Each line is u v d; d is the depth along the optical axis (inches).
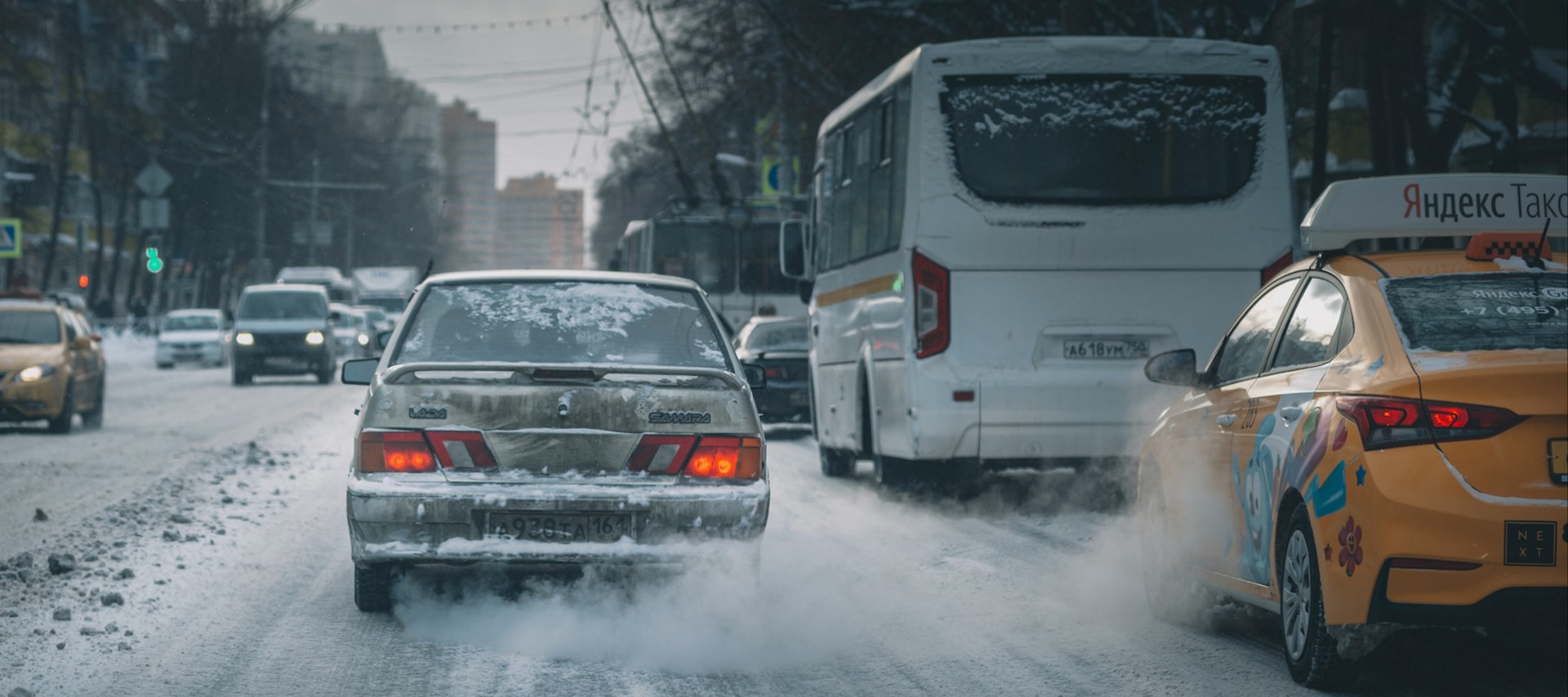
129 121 4013.3
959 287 786.8
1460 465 351.6
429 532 465.4
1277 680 411.5
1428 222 426.9
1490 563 346.3
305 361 2338.8
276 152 4761.3
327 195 5280.5
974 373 784.3
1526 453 349.7
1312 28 1603.1
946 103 791.7
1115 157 795.4
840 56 1696.6
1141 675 420.2
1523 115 1608.0
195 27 4621.1
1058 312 787.4
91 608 513.3
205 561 620.4
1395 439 358.9
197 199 4456.2
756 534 475.5
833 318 1002.1
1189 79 800.3
